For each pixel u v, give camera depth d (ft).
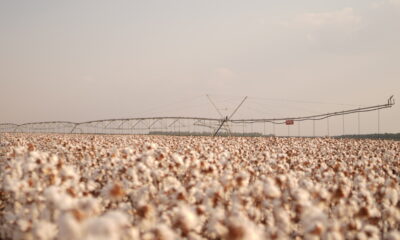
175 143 78.54
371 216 20.99
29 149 39.91
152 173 25.46
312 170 38.58
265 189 20.76
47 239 15.66
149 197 22.12
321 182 30.71
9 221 18.81
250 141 112.27
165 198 21.43
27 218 18.53
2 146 54.95
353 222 19.60
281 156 45.65
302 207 19.60
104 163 31.78
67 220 13.26
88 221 12.44
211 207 20.36
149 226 17.71
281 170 34.68
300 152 65.87
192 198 21.93
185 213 16.57
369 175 32.55
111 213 13.46
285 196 21.94
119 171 26.35
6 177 21.97
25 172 23.52
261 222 20.44
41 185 22.00
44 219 16.80
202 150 52.37
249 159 46.11
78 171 30.55
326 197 21.50
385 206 23.27
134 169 24.91
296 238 19.13
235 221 15.55
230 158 40.93
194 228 17.76
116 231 12.34
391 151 68.54
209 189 21.59
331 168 40.45
